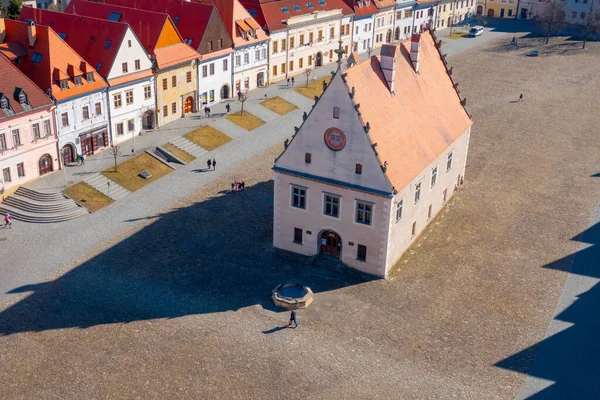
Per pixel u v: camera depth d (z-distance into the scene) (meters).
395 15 147.12
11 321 55.25
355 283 62.09
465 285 61.94
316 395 48.03
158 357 51.47
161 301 58.66
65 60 80.25
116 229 70.75
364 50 140.50
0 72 73.62
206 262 64.94
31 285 60.44
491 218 74.75
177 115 99.31
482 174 86.44
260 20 114.44
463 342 54.00
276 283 61.78
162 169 85.38
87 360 50.94
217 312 57.34
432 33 74.62
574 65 138.75
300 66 123.81
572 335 54.97
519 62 140.62
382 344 53.59
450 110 73.94
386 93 62.50
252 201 77.75
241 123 100.50
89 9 99.81
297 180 63.19
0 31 80.31
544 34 164.00
